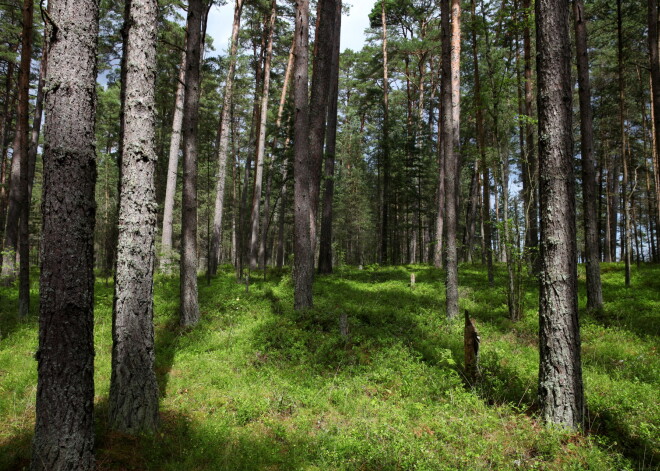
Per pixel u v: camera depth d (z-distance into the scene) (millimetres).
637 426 5504
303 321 10195
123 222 5434
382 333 9648
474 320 11500
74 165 4098
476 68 14078
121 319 5328
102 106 29250
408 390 6676
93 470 4168
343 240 45125
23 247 11234
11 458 4410
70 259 4047
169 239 19219
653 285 15711
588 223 12328
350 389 6730
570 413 5418
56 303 3977
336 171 41188
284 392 6527
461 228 40719
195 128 10734
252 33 26531
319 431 5453
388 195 30344
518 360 8117
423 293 15320
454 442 5008
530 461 4613
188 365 7867
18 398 6234
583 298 13930
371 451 4719
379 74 32781
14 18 17891
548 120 5746
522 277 12297
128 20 5832
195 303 10625
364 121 40875
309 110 15359
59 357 3971
